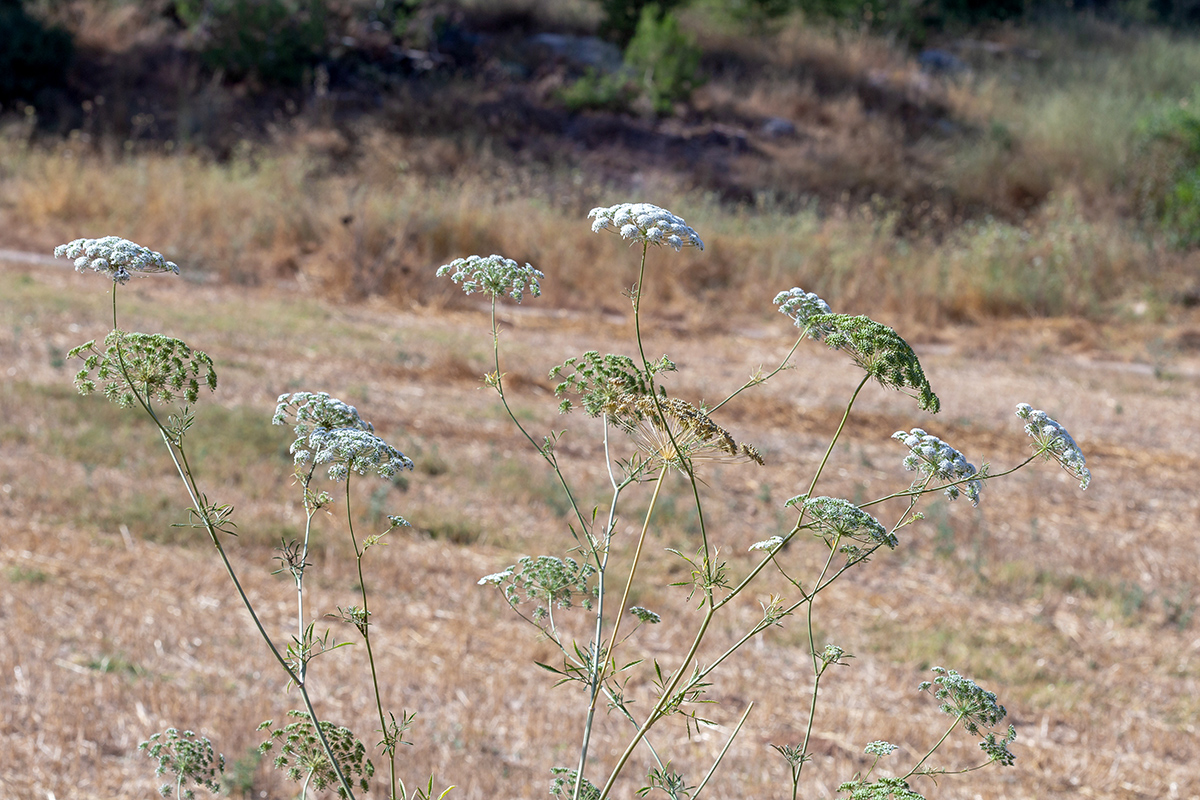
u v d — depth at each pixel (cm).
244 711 579
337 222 1892
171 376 264
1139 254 2080
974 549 963
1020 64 3303
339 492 939
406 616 743
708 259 1989
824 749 629
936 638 790
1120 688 754
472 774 543
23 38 2372
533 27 2997
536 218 2009
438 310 1745
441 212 1941
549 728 614
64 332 1310
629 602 788
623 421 288
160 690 590
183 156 2197
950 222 2438
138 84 2541
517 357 1474
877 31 3297
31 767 513
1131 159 2466
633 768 582
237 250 1834
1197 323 1920
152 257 269
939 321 1895
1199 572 957
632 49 2714
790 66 3005
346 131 2441
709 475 1091
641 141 2578
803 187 2489
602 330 1716
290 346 1383
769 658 745
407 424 1131
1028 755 649
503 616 763
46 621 663
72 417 1027
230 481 918
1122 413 1447
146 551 789
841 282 1958
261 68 2578
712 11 3155
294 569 272
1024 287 1956
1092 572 932
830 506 274
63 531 800
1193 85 2833
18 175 2019
